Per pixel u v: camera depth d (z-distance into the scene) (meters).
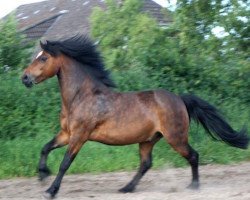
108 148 12.17
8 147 11.68
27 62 15.10
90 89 8.65
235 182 9.98
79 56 8.70
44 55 8.53
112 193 8.93
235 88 15.16
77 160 11.49
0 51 14.66
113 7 18.98
